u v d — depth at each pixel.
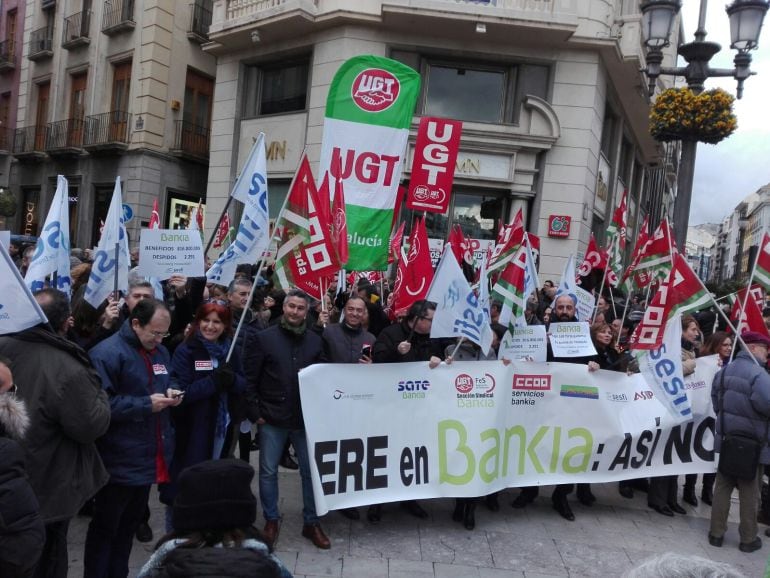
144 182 19.25
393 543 4.51
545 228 14.26
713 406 5.08
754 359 4.95
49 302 3.22
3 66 24.33
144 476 3.38
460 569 4.17
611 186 17.28
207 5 20.45
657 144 20.53
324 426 4.39
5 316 2.83
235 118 16.41
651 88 8.19
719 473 4.96
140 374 3.44
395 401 4.69
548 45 14.02
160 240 5.41
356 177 6.08
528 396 5.20
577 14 13.80
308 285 4.94
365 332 5.27
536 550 4.56
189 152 20.00
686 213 8.12
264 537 1.75
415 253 6.66
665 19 7.89
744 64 7.94
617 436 5.39
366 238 6.12
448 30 13.80
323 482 4.39
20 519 2.30
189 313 5.32
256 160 5.30
